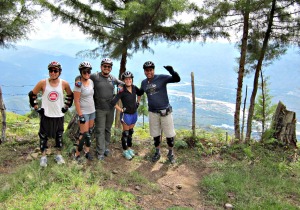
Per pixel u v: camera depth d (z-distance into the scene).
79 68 3.66
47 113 3.60
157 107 4.21
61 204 2.93
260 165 4.54
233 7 5.33
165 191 3.59
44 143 3.72
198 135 5.67
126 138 4.36
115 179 3.70
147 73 4.12
